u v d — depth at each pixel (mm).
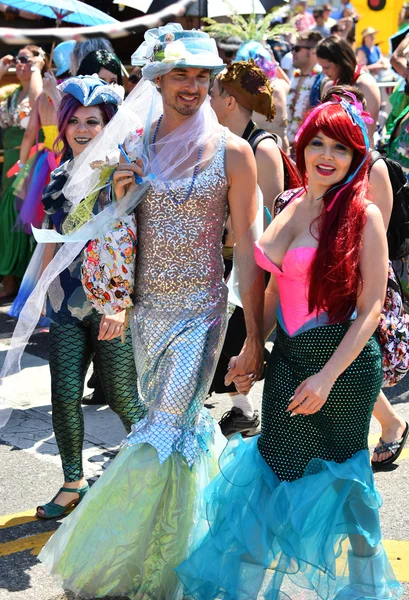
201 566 3064
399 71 7773
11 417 5176
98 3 9250
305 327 3010
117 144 3328
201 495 3227
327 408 2988
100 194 3375
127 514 3123
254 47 5484
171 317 3242
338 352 2900
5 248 7695
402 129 6527
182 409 3207
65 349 3777
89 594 3189
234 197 3242
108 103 3730
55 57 6082
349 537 3068
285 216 3074
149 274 3252
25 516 3982
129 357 3748
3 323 7105
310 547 2959
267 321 3352
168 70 3104
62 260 3438
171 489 3146
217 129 3230
